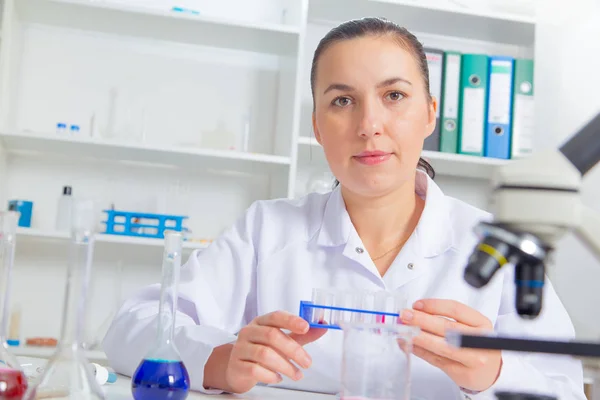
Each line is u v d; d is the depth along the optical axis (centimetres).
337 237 168
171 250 103
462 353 112
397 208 167
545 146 319
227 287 173
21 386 89
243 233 180
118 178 316
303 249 172
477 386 115
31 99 312
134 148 291
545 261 83
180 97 323
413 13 323
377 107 151
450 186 341
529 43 347
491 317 159
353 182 156
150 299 157
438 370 148
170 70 323
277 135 324
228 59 328
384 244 170
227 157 294
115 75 319
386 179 154
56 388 85
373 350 88
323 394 134
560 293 282
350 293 126
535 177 79
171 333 103
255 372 117
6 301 93
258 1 334
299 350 116
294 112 296
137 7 291
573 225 79
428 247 164
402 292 161
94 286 308
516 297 84
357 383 87
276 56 331
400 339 88
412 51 157
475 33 343
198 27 304
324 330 121
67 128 312
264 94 329
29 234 279
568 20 326
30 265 306
